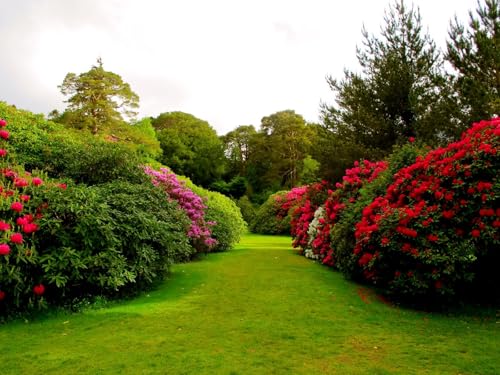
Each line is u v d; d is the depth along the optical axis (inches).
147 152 1116.5
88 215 214.8
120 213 241.1
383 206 247.0
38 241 204.8
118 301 228.7
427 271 208.8
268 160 1747.0
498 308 215.9
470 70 418.9
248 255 469.4
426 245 206.4
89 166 298.4
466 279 199.6
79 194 227.5
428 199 226.8
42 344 156.6
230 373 128.8
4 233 190.1
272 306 217.6
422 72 501.7
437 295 216.4
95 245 217.8
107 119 1045.8
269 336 167.0
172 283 282.7
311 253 431.8
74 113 1001.5
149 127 1505.9
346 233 294.2
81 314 200.5
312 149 562.6
